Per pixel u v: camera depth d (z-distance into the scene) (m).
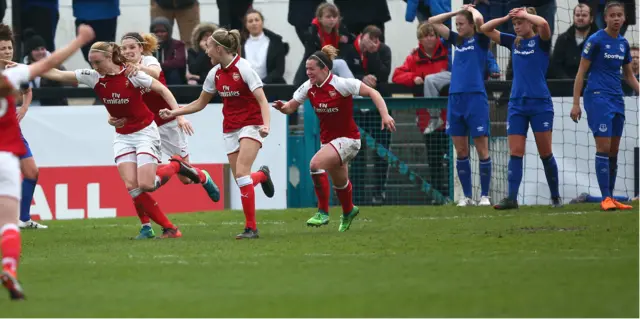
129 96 32.84
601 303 19.14
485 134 45.06
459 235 32.09
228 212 45.25
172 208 48.47
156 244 31.55
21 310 19.56
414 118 48.31
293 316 18.64
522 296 20.09
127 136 33.62
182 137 39.03
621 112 41.62
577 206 43.53
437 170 48.38
